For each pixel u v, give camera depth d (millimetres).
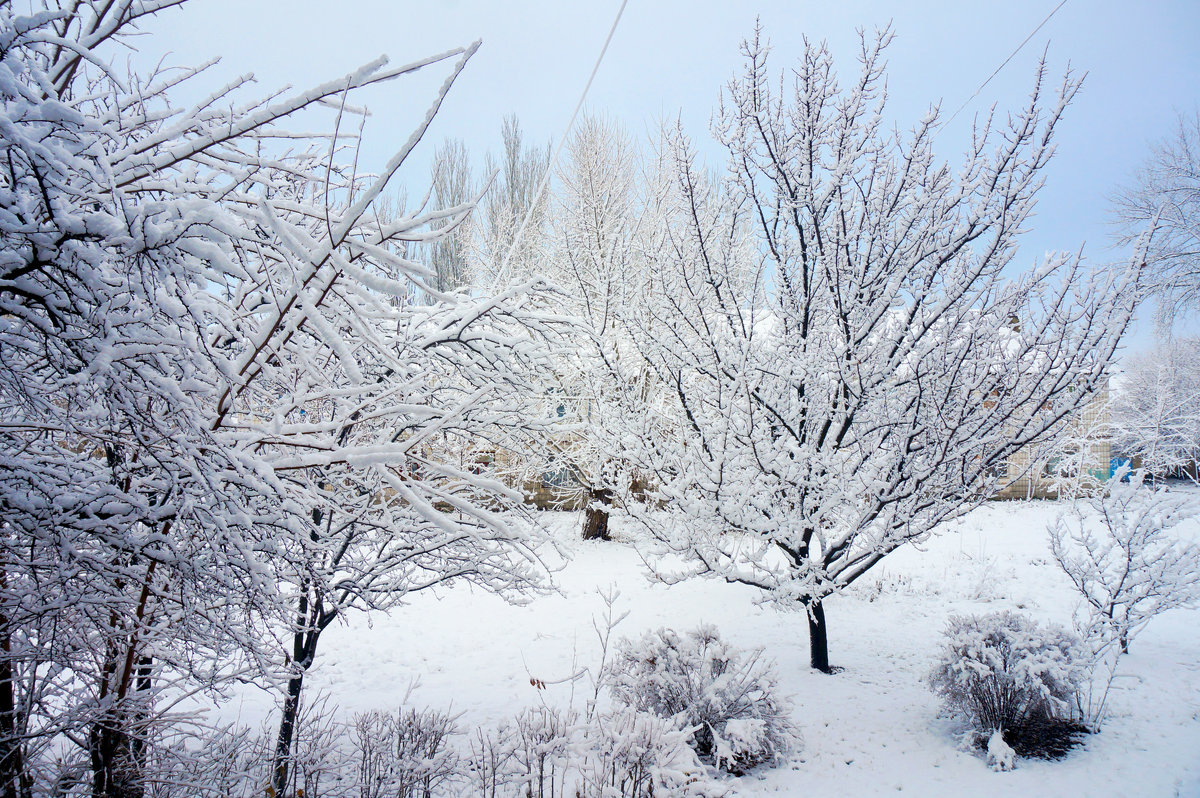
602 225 13352
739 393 7148
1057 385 6094
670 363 7574
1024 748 5480
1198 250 19203
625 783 3883
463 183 19234
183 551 2721
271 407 3717
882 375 6758
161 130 2480
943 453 6184
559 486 15430
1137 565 7293
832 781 5027
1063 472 17406
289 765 4430
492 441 4863
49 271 2211
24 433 2797
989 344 6461
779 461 6867
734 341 7395
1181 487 19172
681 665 5652
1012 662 5695
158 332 2264
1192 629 8617
